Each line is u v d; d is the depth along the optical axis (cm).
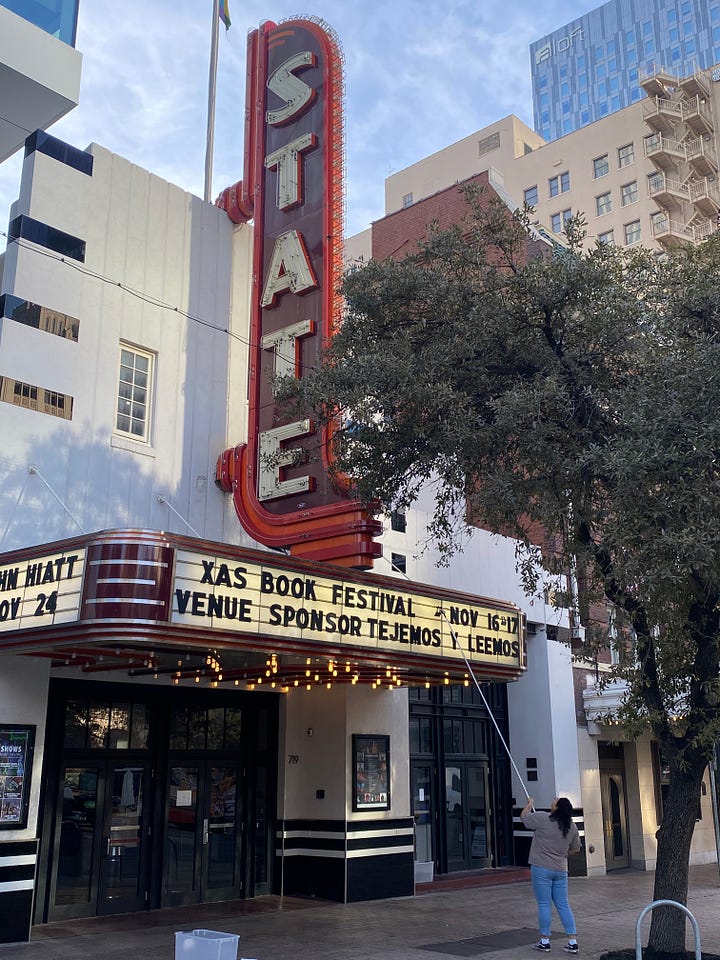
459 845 1928
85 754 1345
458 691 2008
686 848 1111
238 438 1588
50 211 1387
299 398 1263
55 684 1319
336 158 1491
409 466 1273
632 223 5950
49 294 1359
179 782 1464
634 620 1143
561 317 1203
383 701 1677
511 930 1326
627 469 978
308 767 1622
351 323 1297
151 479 1441
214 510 1517
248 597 1078
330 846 1559
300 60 1566
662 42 12012
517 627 1528
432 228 1332
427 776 1888
